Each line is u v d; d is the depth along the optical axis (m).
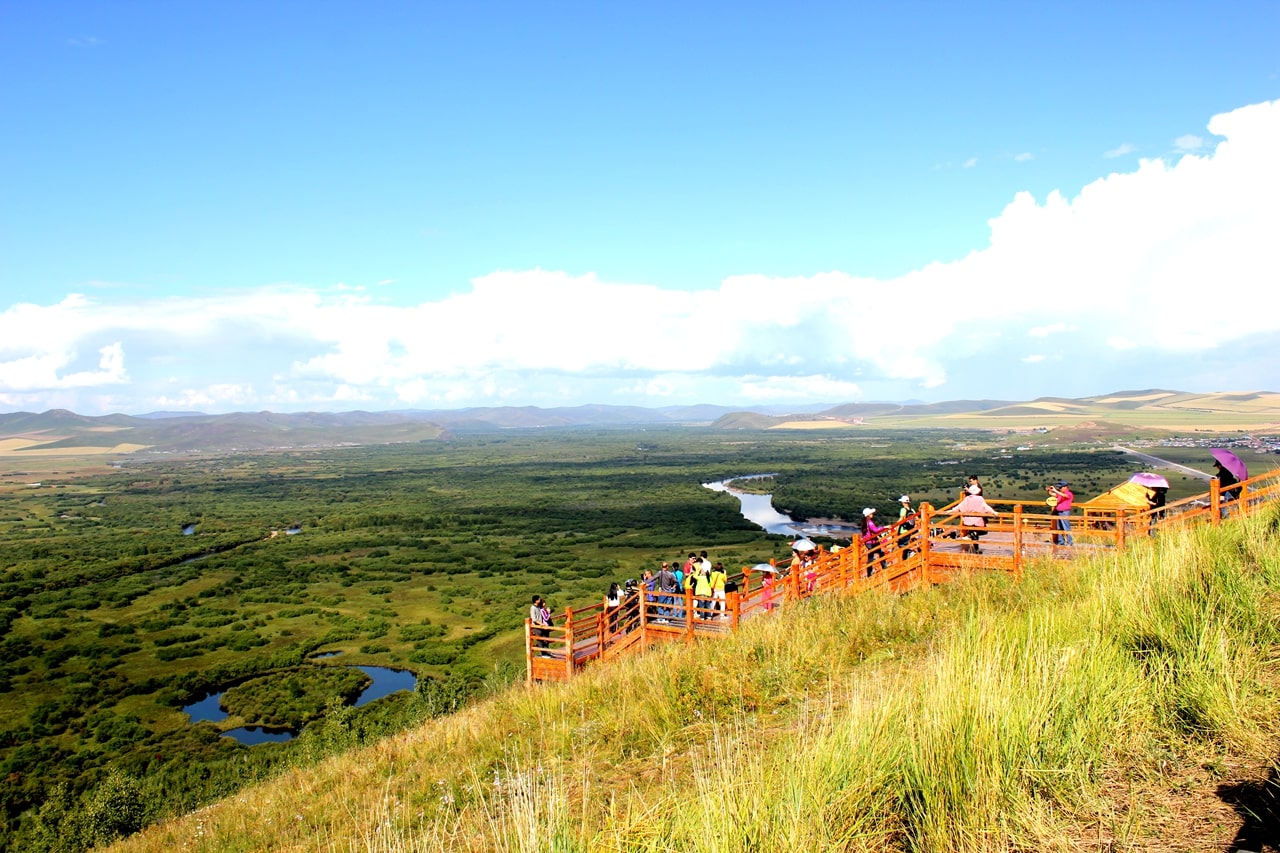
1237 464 15.52
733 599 14.94
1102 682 6.00
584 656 17.78
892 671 9.19
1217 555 8.96
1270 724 5.21
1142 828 4.33
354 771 13.62
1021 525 14.65
